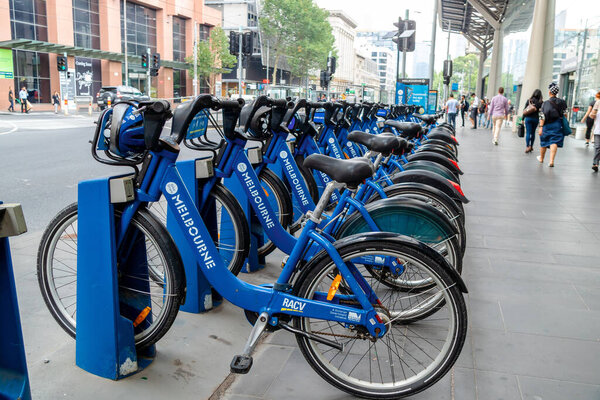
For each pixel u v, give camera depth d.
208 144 3.43
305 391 2.55
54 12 40.38
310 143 4.86
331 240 2.57
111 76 46.84
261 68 82.12
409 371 2.67
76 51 41.94
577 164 11.38
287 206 4.19
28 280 3.94
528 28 26.64
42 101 40.53
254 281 3.96
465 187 8.30
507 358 2.87
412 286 2.91
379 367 2.71
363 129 6.81
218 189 3.47
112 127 2.42
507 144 16.69
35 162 10.62
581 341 3.08
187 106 2.59
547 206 6.87
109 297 2.52
